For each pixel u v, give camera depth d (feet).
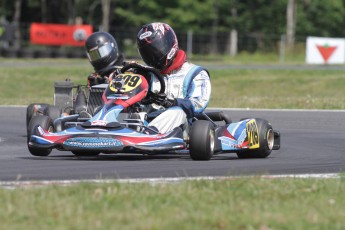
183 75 116.06
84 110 127.44
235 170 99.76
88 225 61.57
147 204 70.13
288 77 390.63
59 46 569.23
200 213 66.03
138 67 114.01
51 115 133.28
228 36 636.89
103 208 68.08
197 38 614.34
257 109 208.33
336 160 118.21
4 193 74.13
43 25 502.79
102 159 111.65
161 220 63.31
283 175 94.02
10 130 162.91
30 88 345.51
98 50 141.49
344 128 174.40
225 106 222.48
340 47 491.72
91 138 102.12
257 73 408.05
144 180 86.58
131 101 108.17
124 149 102.17
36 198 71.87
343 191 80.12
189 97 115.24
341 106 220.84
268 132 119.34
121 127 104.78
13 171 96.37
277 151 131.13
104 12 625.82
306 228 62.28
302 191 79.41
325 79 382.42
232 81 384.88
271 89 369.09
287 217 65.41
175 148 104.68
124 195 73.72
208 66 456.86
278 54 605.31
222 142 112.27
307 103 230.27
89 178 89.76
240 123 116.16
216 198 73.87
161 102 110.93
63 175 92.48
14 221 63.26
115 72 126.52
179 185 80.59
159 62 115.14
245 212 67.00
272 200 74.02
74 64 434.71
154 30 114.93
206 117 118.93
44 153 115.75
